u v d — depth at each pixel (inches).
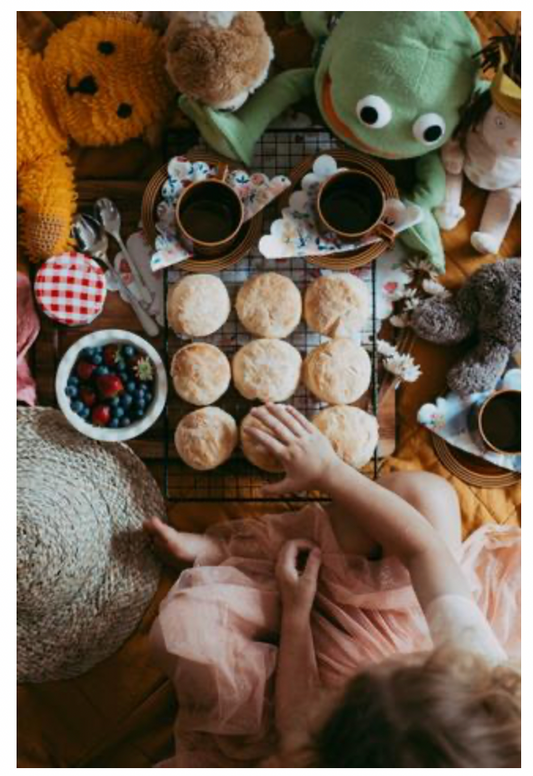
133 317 50.5
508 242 51.9
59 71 48.3
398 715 32.3
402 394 51.2
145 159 51.4
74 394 46.7
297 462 43.9
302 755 33.7
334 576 44.8
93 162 51.2
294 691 41.2
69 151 51.1
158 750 49.0
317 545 45.9
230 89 44.4
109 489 47.8
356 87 43.6
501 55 43.6
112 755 49.0
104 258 50.1
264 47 44.9
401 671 34.4
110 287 50.4
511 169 48.5
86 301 48.7
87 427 46.4
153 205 48.8
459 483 50.8
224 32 43.2
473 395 49.8
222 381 47.1
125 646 49.4
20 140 49.2
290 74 49.1
